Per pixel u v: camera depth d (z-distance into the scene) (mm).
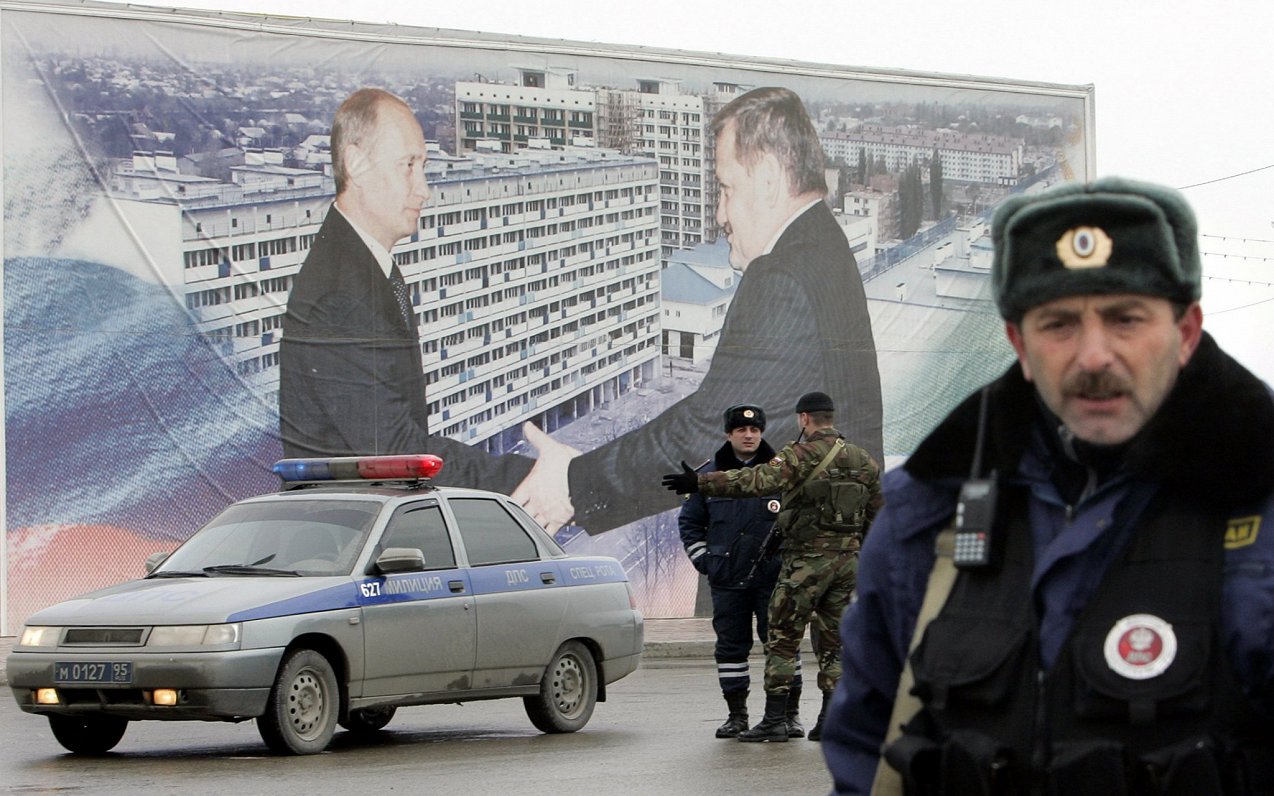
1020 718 2504
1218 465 2424
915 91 26062
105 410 21609
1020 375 2684
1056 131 26891
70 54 21703
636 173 24469
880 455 25562
